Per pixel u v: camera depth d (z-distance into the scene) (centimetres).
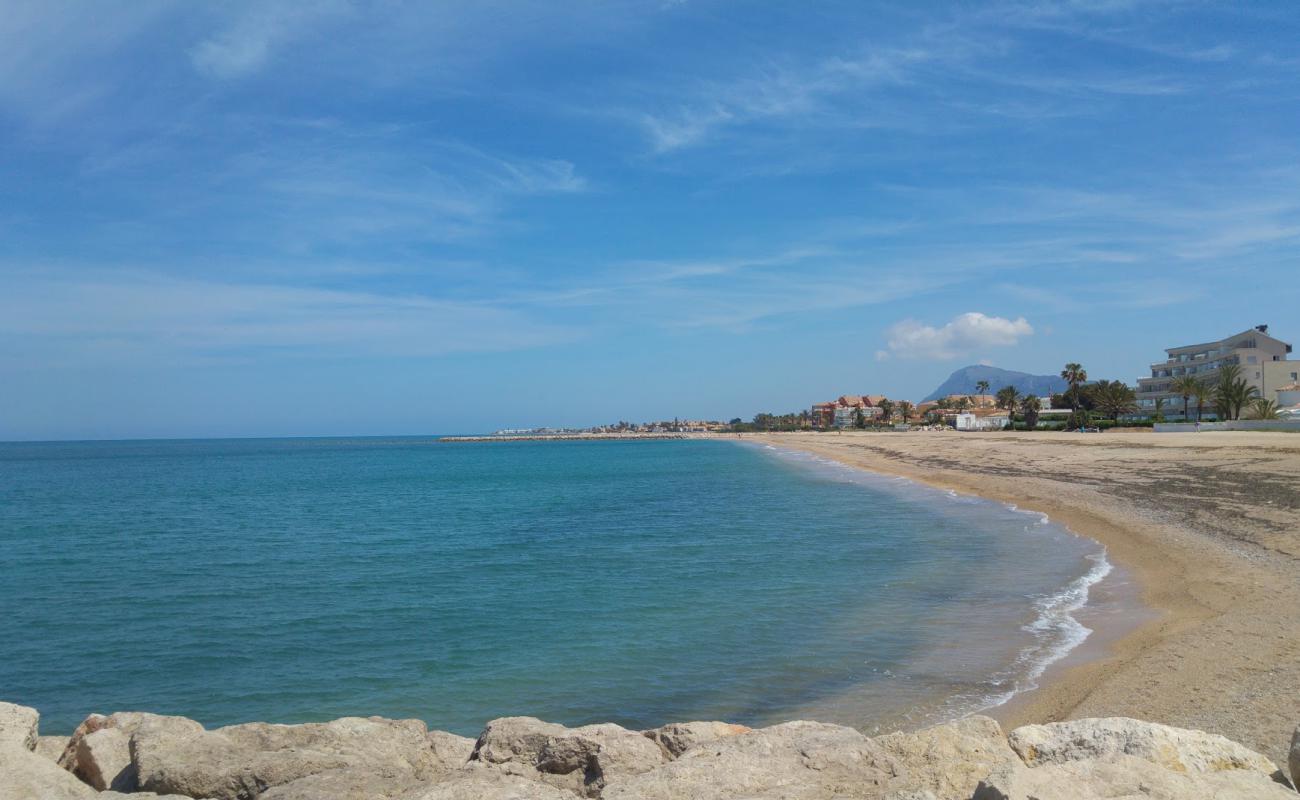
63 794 575
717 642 1581
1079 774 510
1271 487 2911
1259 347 10019
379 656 1595
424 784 591
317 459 14450
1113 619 1586
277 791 580
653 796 551
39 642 1745
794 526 3419
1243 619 1445
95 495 6241
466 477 8225
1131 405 10744
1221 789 489
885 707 1190
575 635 1686
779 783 571
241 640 1738
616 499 5150
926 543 2755
